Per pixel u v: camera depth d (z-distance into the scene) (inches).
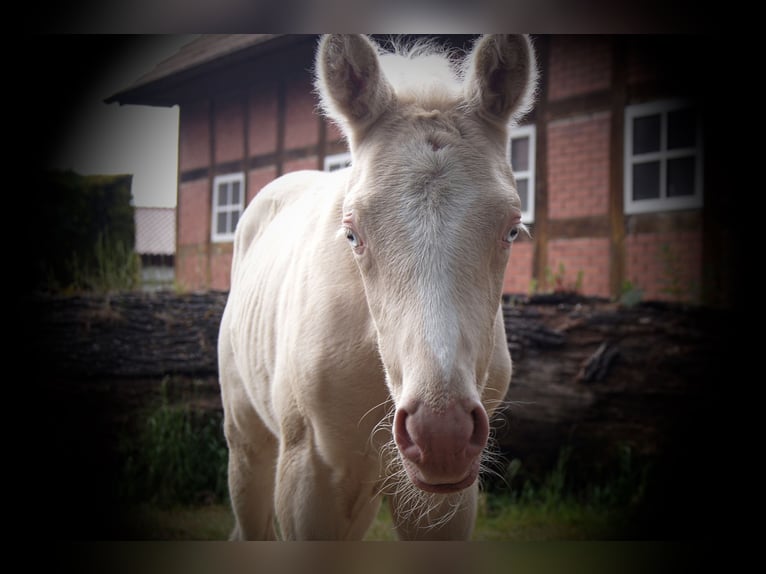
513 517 234.5
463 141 83.4
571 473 259.9
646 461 251.0
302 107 422.0
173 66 470.3
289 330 106.3
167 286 507.2
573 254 318.3
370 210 79.4
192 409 296.2
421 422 70.1
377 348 94.7
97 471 287.0
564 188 323.3
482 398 101.7
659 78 294.7
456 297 74.2
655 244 295.1
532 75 88.9
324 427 99.3
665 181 293.6
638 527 222.2
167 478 274.8
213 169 486.9
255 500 145.5
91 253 423.2
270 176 442.9
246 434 142.6
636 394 255.3
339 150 399.2
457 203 77.7
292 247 122.0
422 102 88.5
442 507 102.3
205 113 494.6
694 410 250.1
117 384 299.0
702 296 271.4
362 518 116.3
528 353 264.8
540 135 331.3
